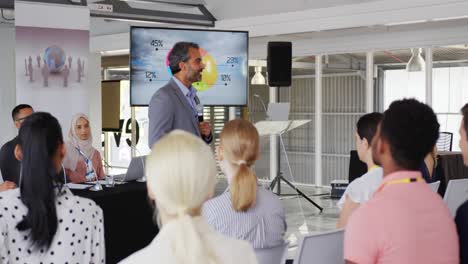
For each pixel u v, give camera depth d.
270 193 2.94
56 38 7.13
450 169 7.72
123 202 4.75
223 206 2.78
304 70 11.62
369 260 1.85
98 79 12.55
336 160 11.36
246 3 9.84
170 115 4.36
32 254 2.33
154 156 1.36
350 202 2.98
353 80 10.96
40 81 7.06
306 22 9.09
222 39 8.52
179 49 4.50
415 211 1.85
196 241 1.30
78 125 5.46
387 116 1.95
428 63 9.87
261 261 2.89
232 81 8.60
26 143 2.30
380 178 2.92
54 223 2.33
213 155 1.46
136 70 8.31
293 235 7.40
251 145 2.77
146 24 10.92
